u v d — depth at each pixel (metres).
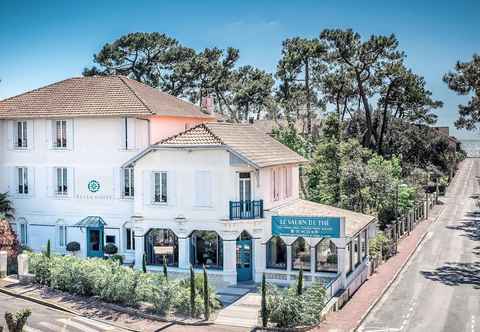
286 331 24.45
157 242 34.41
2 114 38.91
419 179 69.69
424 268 38.94
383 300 30.84
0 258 32.38
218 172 32.41
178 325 25.12
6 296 29.39
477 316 27.56
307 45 70.50
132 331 24.30
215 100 83.12
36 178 38.81
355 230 32.25
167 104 40.41
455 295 31.69
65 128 38.12
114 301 27.69
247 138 36.03
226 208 32.31
